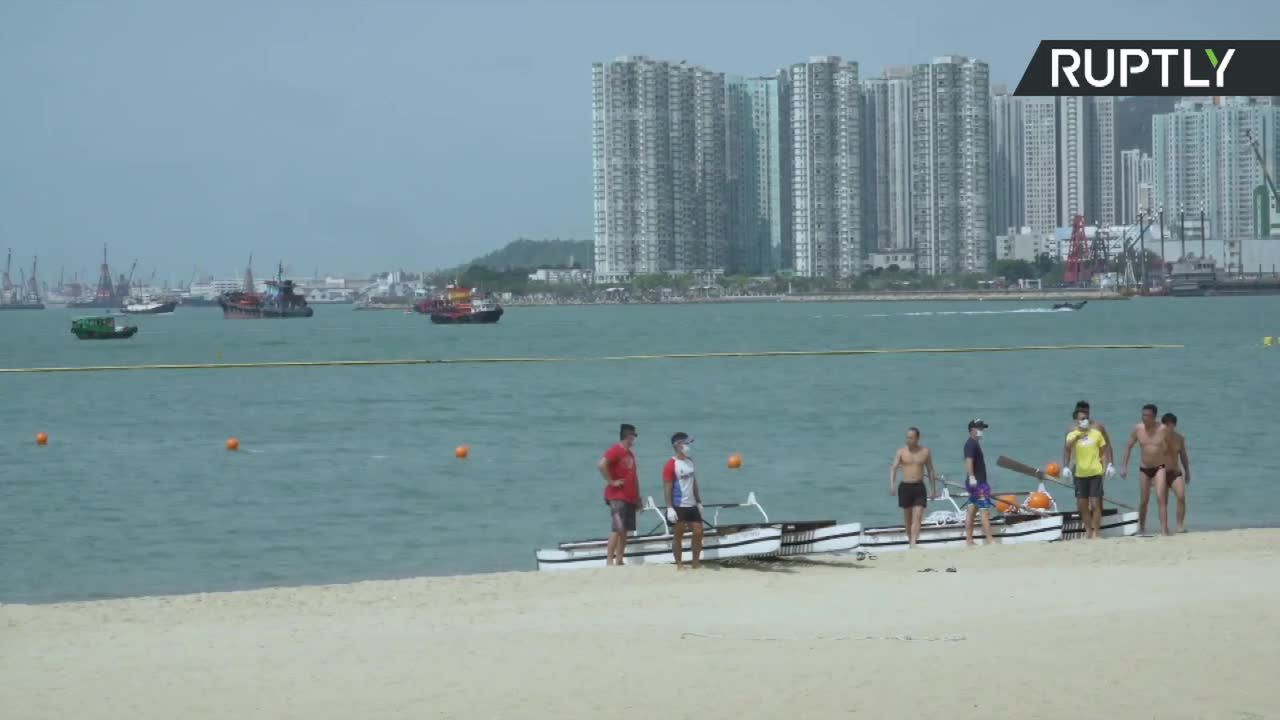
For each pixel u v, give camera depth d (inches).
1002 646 1204.5
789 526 1713.8
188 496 2827.3
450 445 3794.3
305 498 2775.6
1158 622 1280.8
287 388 6299.2
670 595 1515.7
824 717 1007.0
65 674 1200.8
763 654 1203.9
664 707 1043.3
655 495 2755.9
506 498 2746.1
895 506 2576.3
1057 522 1900.8
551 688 1106.7
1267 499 2522.1
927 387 5797.2
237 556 2162.9
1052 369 6830.7
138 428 4441.4
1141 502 1961.1
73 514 2600.9
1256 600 1382.9
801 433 4033.0
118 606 1533.0
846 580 1587.1
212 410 5142.7
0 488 2974.9
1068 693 1047.0
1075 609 1366.9
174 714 1065.5
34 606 1533.0
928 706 1025.5
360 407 5206.7
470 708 1057.5
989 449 3558.1
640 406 5093.5
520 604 1491.1
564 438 3971.5
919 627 1304.1
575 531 2357.3
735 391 5757.9
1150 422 1932.8
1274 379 5925.2
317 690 1123.9
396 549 2206.0
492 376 6953.7
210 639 1347.2
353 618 1443.2
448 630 1360.7
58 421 4734.3
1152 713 992.9
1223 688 1049.5
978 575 1595.7
